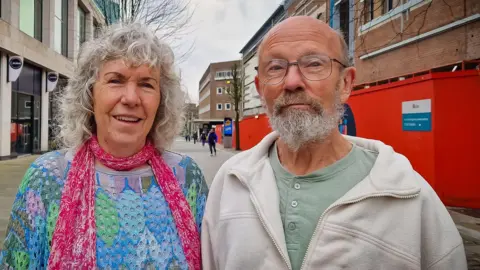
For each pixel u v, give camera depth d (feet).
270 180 5.14
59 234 4.53
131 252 4.79
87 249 4.55
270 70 5.24
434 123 20.34
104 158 5.14
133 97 4.96
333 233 4.42
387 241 4.36
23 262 4.55
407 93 22.33
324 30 5.20
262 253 4.66
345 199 4.54
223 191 5.48
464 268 4.57
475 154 19.66
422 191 4.65
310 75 5.01
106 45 4.96
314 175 5.00
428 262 4.56
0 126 49.80
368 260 4.28
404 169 4.74
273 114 5.21
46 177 4.87
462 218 17.79
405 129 22.52
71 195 4.80
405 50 33.09
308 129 4.83
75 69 5.26
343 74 5.37
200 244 5.55
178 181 5.68
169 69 5.59
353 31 41.06
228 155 69.41
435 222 4.59
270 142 5.75
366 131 26.76
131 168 5.39
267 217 4.75
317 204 4.78
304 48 4.99
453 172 20.04
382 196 4.54
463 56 26.94
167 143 5.90
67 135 5.27
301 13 59.88
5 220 18.52
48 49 63.36
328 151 5.19
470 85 19.63
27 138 59.57
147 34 5.24
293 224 4.73
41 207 4.70
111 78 5.03
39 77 63.26
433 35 29.66
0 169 40.86
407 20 32.37
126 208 5.03
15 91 54.75
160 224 5.13
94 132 5.50
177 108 5.86
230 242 4.94
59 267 4.40
